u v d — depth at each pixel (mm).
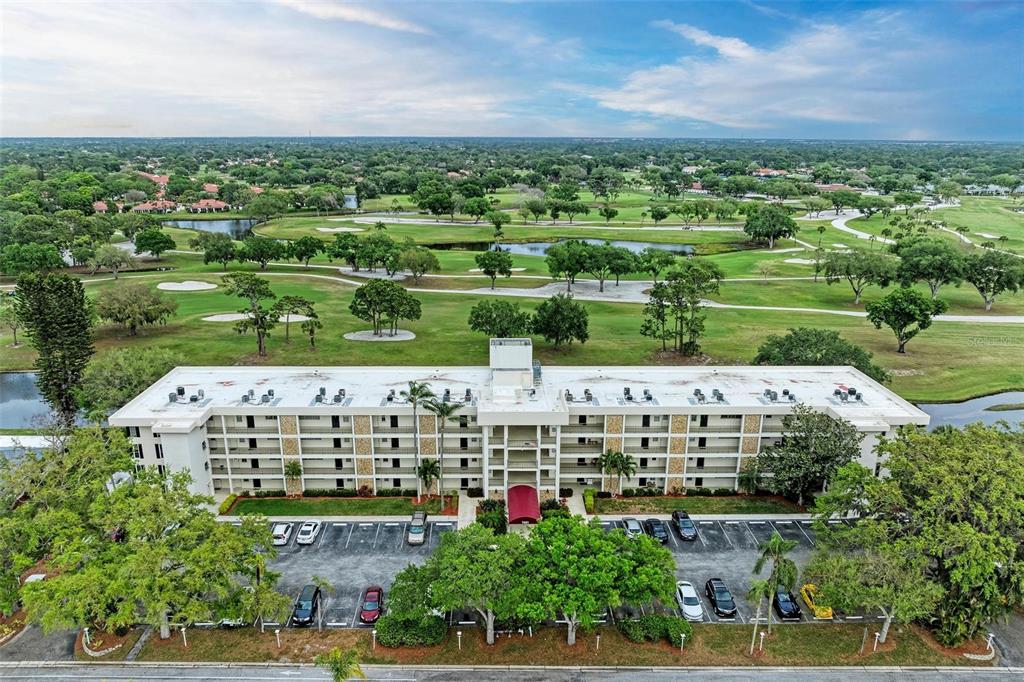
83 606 46094
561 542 51344
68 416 91125
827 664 50094
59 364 90250
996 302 161250
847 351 90750
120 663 49625
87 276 174000
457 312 144000
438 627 51844
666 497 73750
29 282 89125
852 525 60969
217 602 50312
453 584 48469
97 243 198125
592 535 52250
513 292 163250
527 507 68188
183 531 50812
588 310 146125
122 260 175250
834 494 57875
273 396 75750
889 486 54469
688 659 50438
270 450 73375
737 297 161500
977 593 50656
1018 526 50312
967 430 62469
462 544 51938
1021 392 106625
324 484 74875
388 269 176250
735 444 74312
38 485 57594
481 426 72062
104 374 81375
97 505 53500
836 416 72188
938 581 52438
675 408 71875
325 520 68688
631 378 82375
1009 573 50062
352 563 61594
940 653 51281
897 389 105688
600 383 80500
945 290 172875
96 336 123750
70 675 48594
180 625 50781
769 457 70812
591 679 48469
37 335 89625
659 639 52281
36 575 59844
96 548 51219
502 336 116250
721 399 75188
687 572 60375
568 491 74188
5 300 129750
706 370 85500
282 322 135625
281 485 74938
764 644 51938
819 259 180625
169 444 68250
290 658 50188
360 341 122750
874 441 69875
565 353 117250
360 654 50531
